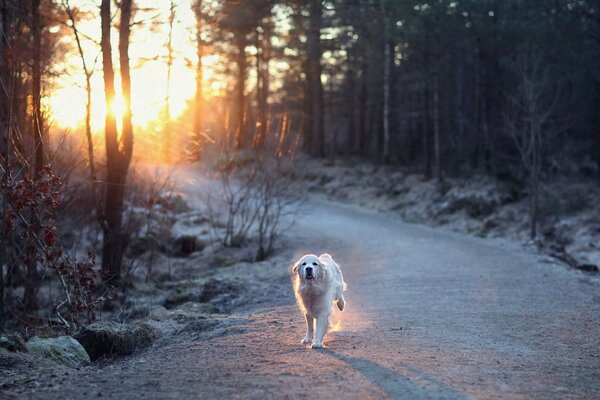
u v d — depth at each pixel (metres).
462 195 36.09
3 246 12.17
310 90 61.59
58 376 7.96
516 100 32.69
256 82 60.03
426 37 40.03
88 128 16.14
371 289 16.06
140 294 17.33
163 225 25.78
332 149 54.34
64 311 13.99
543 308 12.96
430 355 8.38
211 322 11.38
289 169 28.03
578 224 29.05
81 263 13.12
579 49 32.38
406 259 21.42
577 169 36.72
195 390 6.79
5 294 14.39
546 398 6.61
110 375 7.77
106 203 18.02
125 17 17.95
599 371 8.01
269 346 9.04
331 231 30.47
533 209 28.55
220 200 32.44
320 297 8.77
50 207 13.62
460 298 14.16
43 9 17.14
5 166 12.76
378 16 41.12
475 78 46.38
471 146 44.91
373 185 45.38
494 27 36.62
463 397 6.43
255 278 19.33
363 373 7.24
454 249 23.97
